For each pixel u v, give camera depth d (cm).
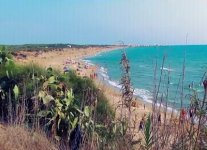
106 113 678
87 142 590
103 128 606
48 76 757
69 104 692
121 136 495
